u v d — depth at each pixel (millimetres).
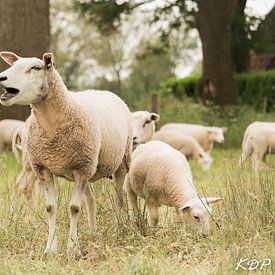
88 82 80000
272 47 43781
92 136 12844
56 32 78812
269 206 13953
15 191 16875
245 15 42625
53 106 12492
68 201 14758
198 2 40156
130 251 12562
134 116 19938
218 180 19359
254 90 42500
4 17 29188
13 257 12344
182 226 13742
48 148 12695
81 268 11719
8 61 12914
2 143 27250
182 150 26344
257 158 25125
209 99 40562
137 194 15297
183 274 11078
